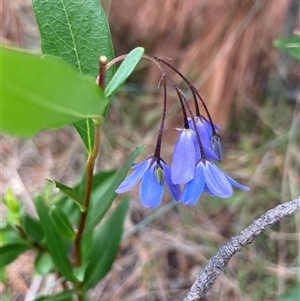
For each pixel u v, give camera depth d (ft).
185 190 0.27
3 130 0.19
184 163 0.27
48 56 0.19
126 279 0.58
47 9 0.29
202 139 0.28
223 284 0.57
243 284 0.56
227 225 0.63
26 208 0.64
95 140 0.28
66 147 0.73
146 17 0.60
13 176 0.69
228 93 0.61
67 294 0.37
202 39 0.59
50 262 0.41
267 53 0.61
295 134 0.67
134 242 0.62
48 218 0.35
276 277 0.56
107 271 0.39
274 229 0.60
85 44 0.29
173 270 0.59
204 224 0.63
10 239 0.42
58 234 0.35
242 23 0.58
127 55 0.24
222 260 0.26
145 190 0.28
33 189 0.68
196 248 0.61
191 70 0.62
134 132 0.71
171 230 0.63
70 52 0.29
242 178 0.66
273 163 0.67
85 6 0.29
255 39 0.59
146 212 0.64
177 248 0.61
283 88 0.70
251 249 0.59
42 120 0.20
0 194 0.66
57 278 0.47
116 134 0.71
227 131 0.70
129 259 0.60
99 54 0.29
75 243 0.35
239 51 0.59
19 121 0.19
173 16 0.59
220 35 0.59
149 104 0.71
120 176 0.32
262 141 0.69
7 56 0.17
